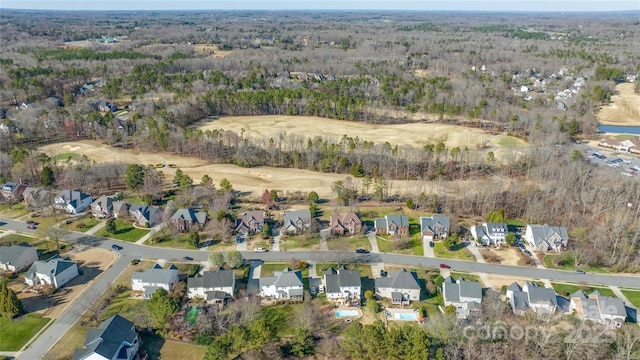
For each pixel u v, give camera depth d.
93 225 135.75
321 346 87.06
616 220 126.50
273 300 102.81
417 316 97.25
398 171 173.75
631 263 116.44
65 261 109.00
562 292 104.81
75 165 172.00
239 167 184.25
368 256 120.44
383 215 142.88
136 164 173.25
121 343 82.44
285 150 194.88
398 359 77.62
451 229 130.62
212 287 101.81
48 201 144.88
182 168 181.75
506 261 118.56
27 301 100.12
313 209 143.38
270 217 140.75
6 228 132.88
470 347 82.06
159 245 125.19
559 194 143.50
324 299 103.19
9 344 86.88
